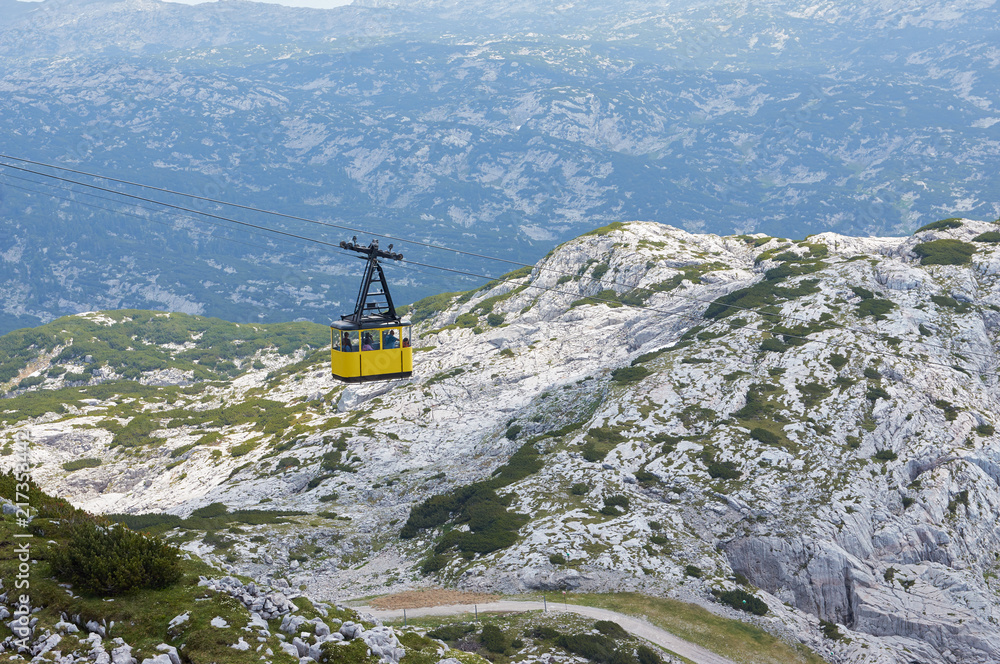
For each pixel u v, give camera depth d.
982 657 83.06
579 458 121.31
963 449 109.00
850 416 117.00
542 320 197.50
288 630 31.81
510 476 123.06
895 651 83.56
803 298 153.12
